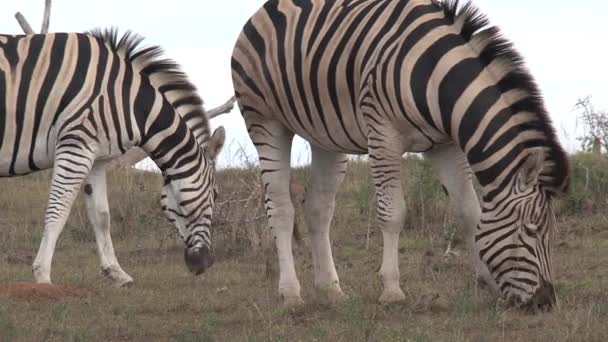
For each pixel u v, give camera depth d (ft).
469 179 36.55
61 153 43.80
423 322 33.35
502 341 30.42
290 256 39.45
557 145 33.04
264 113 40.19
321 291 39.86
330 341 31.24
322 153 40.68
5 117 43.32
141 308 38.99
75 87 43.98
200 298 40.91
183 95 46.88
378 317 34.40
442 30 34.88
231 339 32.07
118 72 45.01
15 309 37.45
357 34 36.55
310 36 38.04
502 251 33.01
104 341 33.30
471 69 34.14
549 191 33.09
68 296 40.93
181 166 45.98
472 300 35.29
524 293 32.89
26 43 44.21
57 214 43.55
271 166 40.06
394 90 34.88
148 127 45.44
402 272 46.11
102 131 44.39
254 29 40.40
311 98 37.91
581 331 30.78
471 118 33.68
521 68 33.91
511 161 33.04
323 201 40.75
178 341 32.24
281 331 32.86
